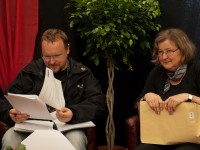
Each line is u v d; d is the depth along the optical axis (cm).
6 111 194
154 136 180
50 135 162
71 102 203
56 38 195
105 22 243
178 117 173
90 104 192
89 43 248
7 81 256
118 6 235
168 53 188
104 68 285
